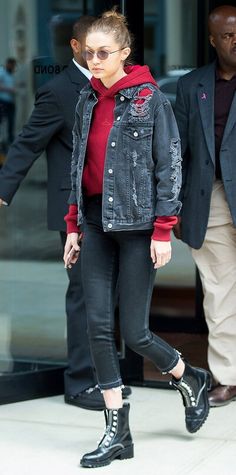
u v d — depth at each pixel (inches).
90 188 367.9
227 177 428.8
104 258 370.0
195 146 433.7
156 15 621.9
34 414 432.1
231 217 432.1
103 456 368.2
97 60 353.1
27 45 473.4
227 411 434.0
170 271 612.4
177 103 438.6
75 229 380.8
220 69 434.0
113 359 371.2
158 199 357.1
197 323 581.6
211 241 437.7
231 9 426.3
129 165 357.7
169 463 371.9
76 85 431.5
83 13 462.3
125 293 367.2
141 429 409.4
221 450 386.0
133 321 368.2
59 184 439.2
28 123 435.5
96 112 363.3
